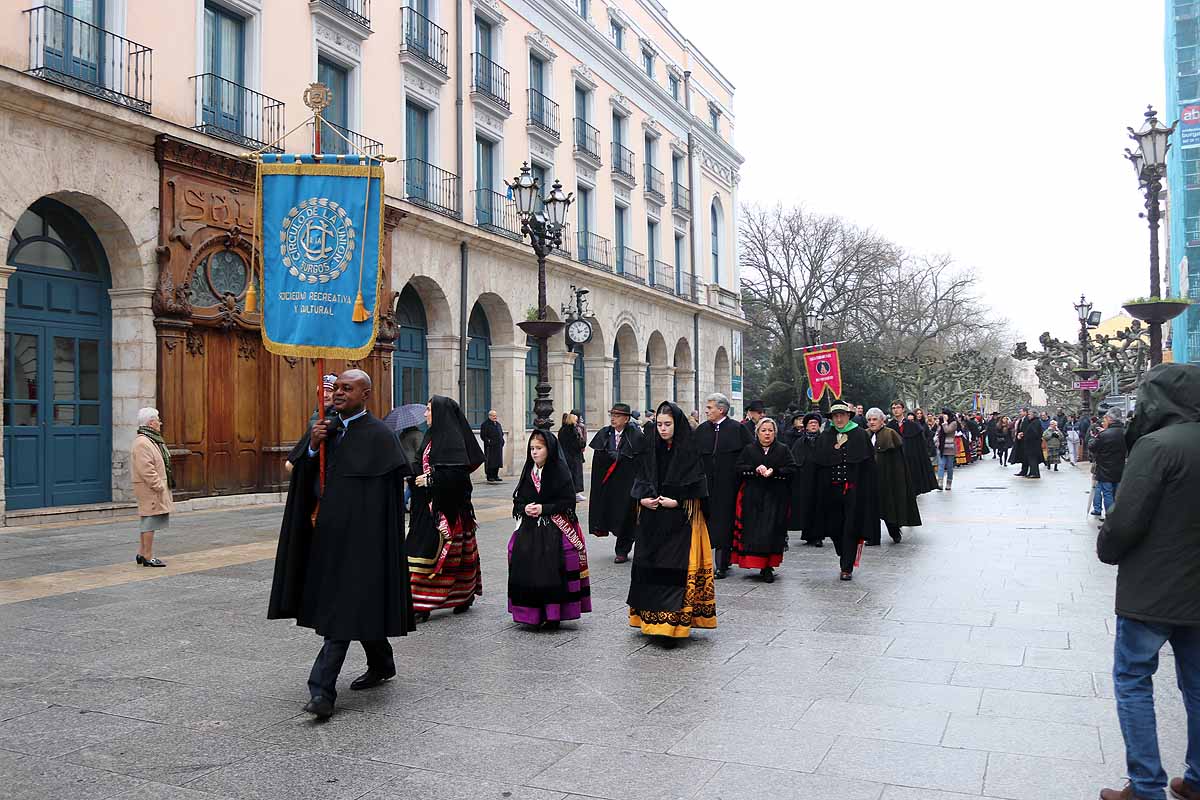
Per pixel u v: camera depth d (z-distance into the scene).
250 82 18.08
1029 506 18.14
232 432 16.97
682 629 6.73
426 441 7.70
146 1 15.73
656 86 37.06
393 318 21.30
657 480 6.84
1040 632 7.19
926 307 61.28
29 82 13.24
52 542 11.95
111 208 14.78
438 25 23.89
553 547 7.32
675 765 4.40
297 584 5.31
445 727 4.96
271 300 5.87
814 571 10.34
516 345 26.64
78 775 4.29
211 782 4.20
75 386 14.98
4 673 5.98
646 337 35.72
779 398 48.22
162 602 8.23
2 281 13.22
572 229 30.86
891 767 4.38
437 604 7.65
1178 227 40.41
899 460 12.73
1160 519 3.86
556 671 6.09
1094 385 32.34
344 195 5.89
